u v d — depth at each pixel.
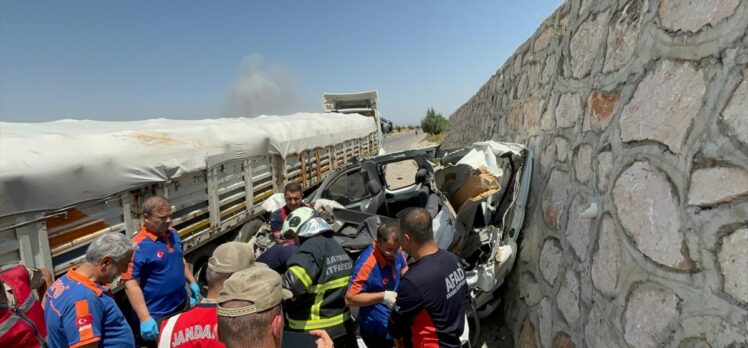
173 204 4.70
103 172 3.72
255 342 1.61
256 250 5.66
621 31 2.74
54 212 3.28
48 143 3.36
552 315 3.29
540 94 4.63
